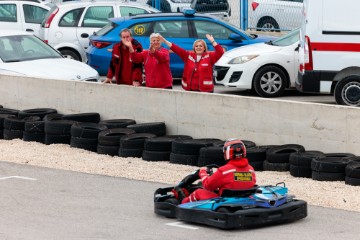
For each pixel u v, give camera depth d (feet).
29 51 163.84
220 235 84.53
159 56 133.69
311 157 108.58
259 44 173.17
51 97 147.74
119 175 112.78
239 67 166.30
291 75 166.50
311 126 117.70
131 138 122.72
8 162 121.90
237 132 125.08
